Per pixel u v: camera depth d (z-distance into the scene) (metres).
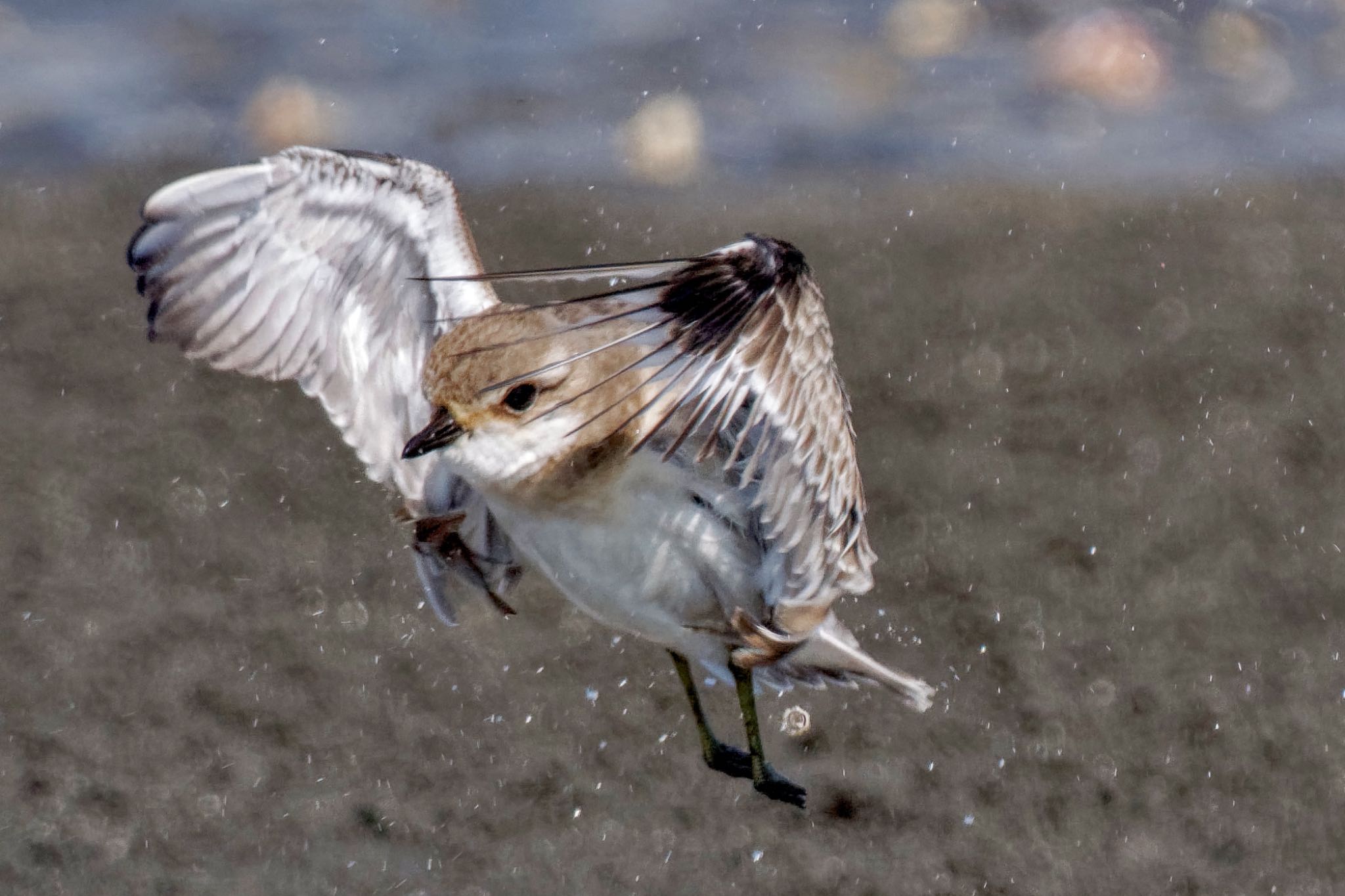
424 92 18.14
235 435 13.30
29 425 13.31
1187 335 14.56
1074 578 11.81
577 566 7.94
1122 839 9.97
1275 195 16.78
